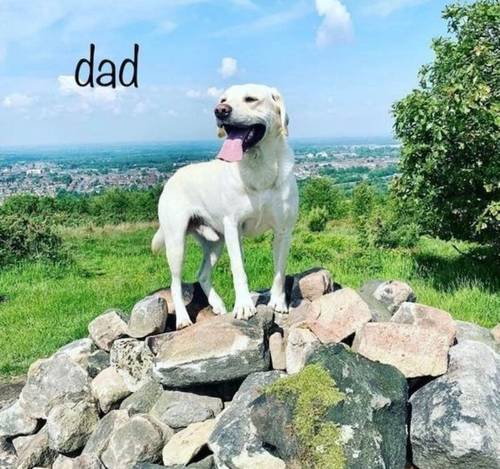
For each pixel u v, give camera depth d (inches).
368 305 165.2
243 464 121.0
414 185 333.4
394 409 122.1
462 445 115.3
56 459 167.5
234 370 145.4
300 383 122.0
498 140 311.4
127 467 140.3
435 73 354.3
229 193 157.1
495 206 311.1
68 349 192.4
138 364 167.9
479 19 333.7
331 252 450.0
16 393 246.7
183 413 147.2
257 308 157.0
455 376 130.4
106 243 728.3
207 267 185.5
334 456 111.6
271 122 150.7
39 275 486.0
